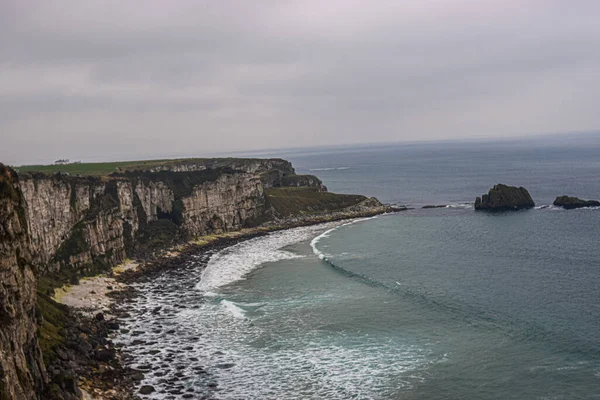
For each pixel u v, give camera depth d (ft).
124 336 208.85
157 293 275.80
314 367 179.42
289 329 215.31
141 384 166.71
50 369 155.43
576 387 158.92
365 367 178.60
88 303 246.47
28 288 146.41
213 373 175.73
